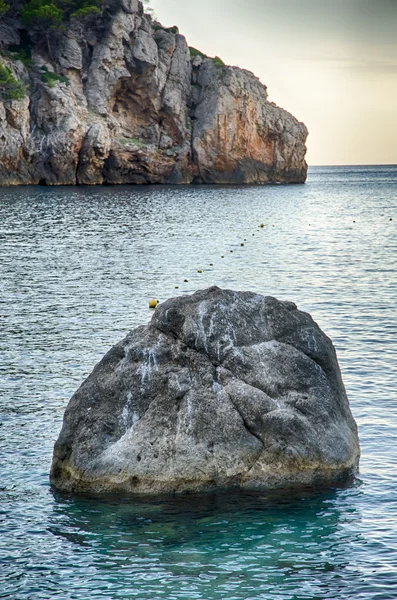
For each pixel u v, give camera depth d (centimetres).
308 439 1797
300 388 1867
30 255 5794
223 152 17812
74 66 15950
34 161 14988
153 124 17125
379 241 7150
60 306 3888
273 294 4266
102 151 15550
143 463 1750
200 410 1791
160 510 1670
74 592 1378
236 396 1812
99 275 4909
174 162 17238
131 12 16575
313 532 1576
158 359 1869
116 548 1523
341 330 3328
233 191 15700
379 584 1391
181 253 6072
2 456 1978
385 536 1559
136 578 1416
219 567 1448
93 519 1641
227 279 4803
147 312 3750
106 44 16238
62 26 15788
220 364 1872
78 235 7231
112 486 1752
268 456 1780
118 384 1848
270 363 1880
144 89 16762
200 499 1714
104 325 3456
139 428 1789
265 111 18862
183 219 9256
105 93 16225
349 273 5038
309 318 1988
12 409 2325
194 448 1756
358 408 2294
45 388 2530
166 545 1530
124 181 16650
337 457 1808
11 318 3600
